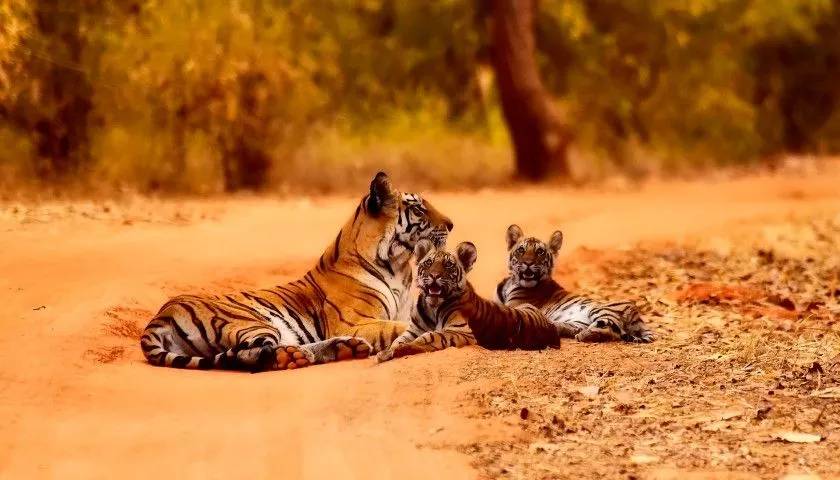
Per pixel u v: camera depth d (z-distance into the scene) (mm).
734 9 40281
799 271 17500
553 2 37219
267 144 27844
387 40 36125
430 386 9797
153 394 9805
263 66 27250
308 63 29125
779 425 8898
